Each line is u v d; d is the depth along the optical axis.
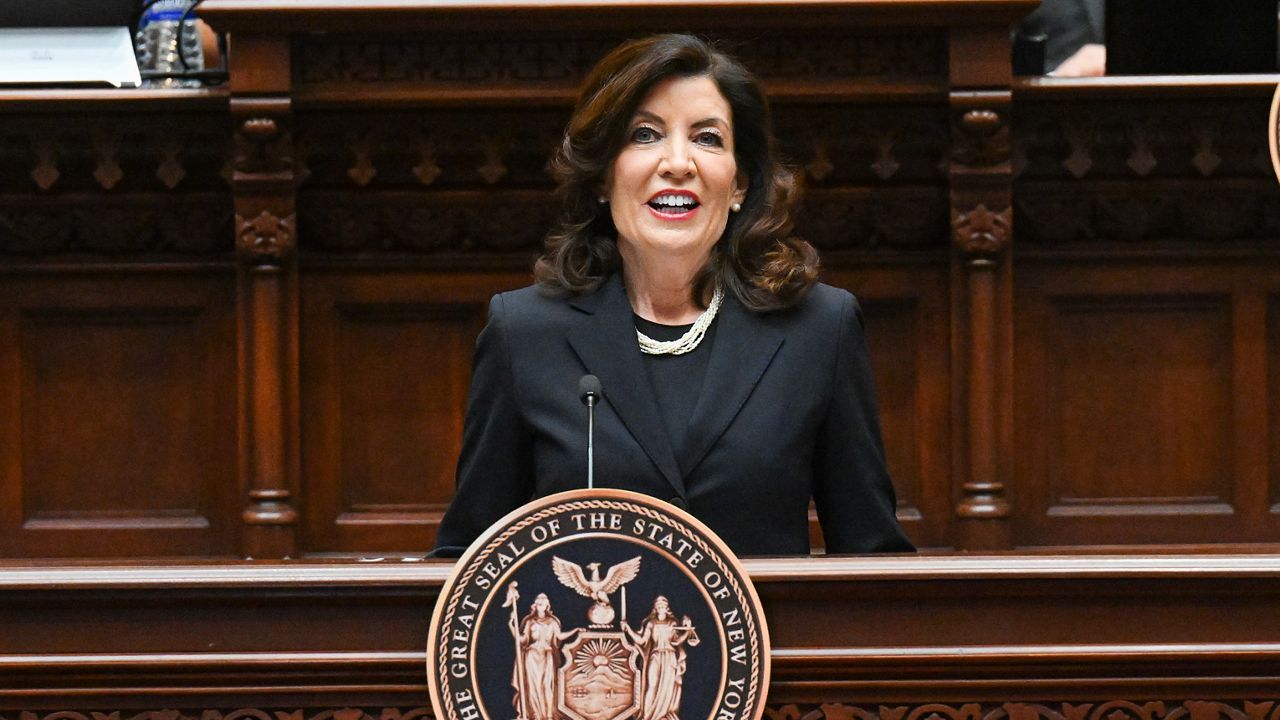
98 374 14.07
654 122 8.59
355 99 13.44
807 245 9.06
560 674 6.20
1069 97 13.61
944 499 14.01
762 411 8.53
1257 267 14.15
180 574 6.47
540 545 6.26
